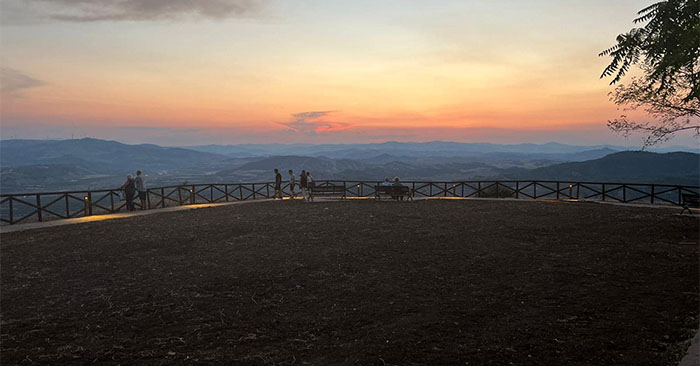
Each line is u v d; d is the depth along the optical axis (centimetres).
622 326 551
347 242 1212
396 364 468
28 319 655
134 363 495
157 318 650
